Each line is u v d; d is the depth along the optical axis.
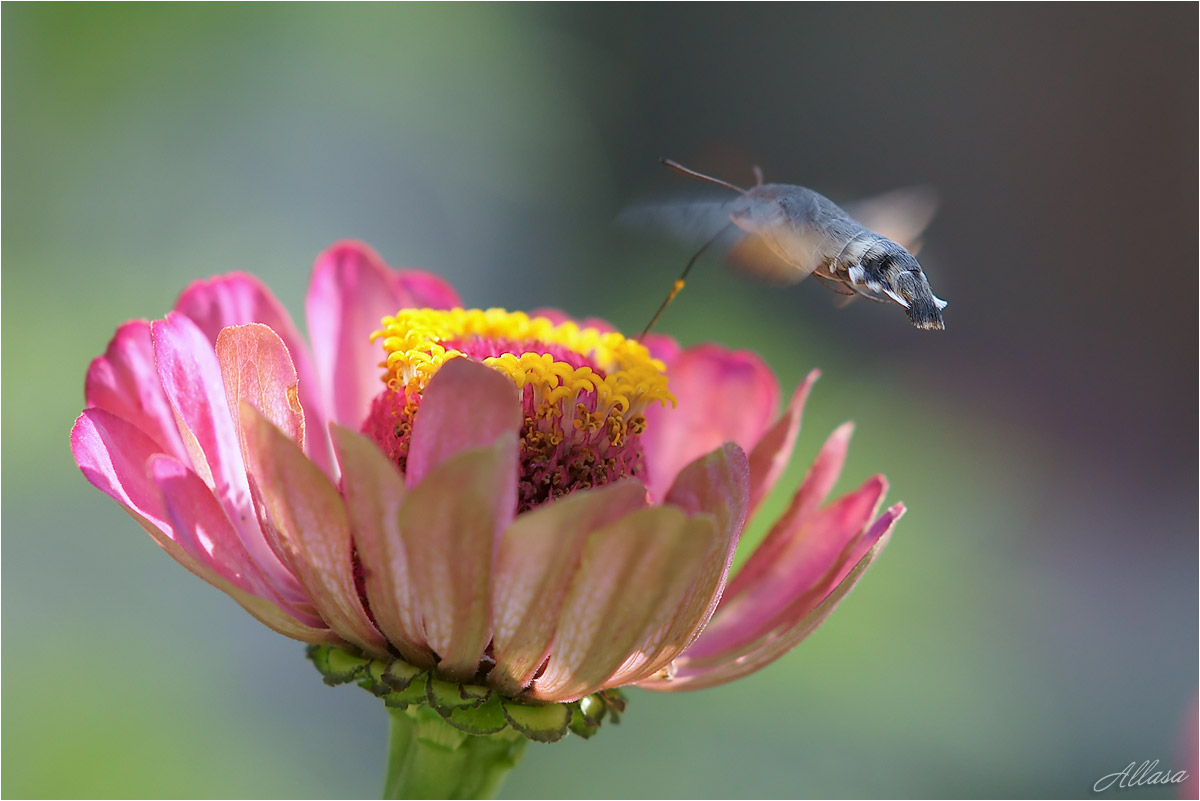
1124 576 1.24
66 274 0.60
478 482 0.40
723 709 0.61
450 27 0.68
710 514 0.40
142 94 0.61
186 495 0.41
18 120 0.59
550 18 1.04
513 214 1.04
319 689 0.66
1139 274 1.67
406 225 0.86
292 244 0.68
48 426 0.57
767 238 0.43
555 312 0.47
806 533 0.44
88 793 0.52
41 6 0.58
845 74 1.76
